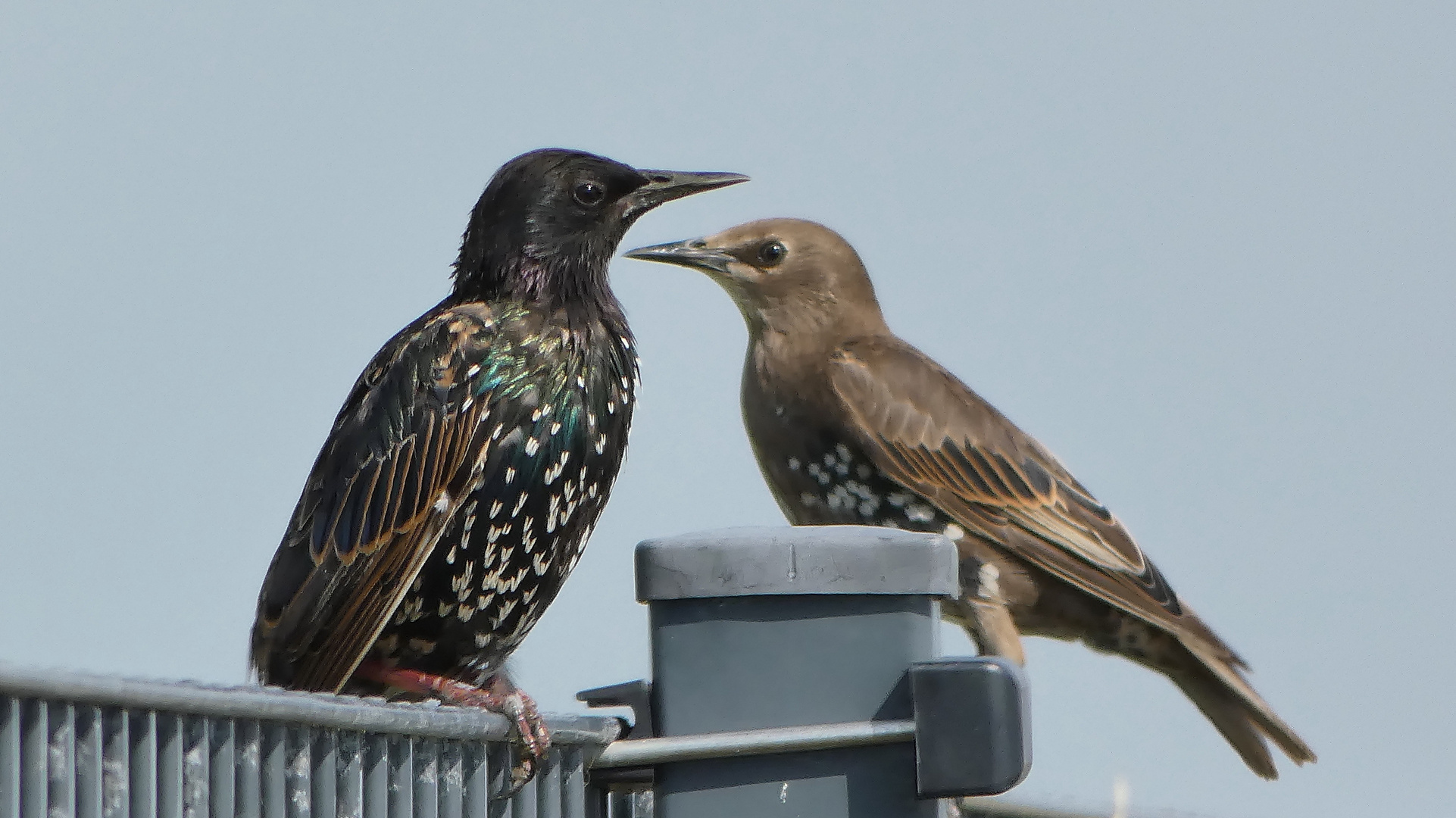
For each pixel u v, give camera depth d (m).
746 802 4.84
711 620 4.90
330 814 4.21
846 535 4.89
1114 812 6.95
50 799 3.47
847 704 4.84
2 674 3.30
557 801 4.88
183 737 3.79
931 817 4.84
